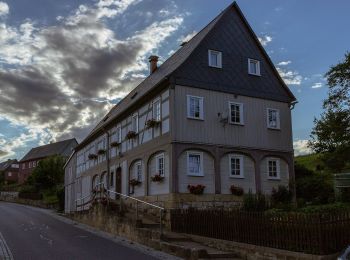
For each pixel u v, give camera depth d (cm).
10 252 1541
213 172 2308
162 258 1477
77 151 4572
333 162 2397
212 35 2491
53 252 1547
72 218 3144
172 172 2184
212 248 1606
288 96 2692
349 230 1306
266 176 2494
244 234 1505
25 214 3669
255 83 2578
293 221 1313
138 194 2609
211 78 2408
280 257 1321
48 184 6575
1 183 9906
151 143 2472
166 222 2083
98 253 1544
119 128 3117
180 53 2777
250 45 2630
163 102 2356
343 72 2328
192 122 2289
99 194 2986
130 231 1948
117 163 3086
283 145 2597
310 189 2527
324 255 1211
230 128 2409
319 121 2438
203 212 1747
